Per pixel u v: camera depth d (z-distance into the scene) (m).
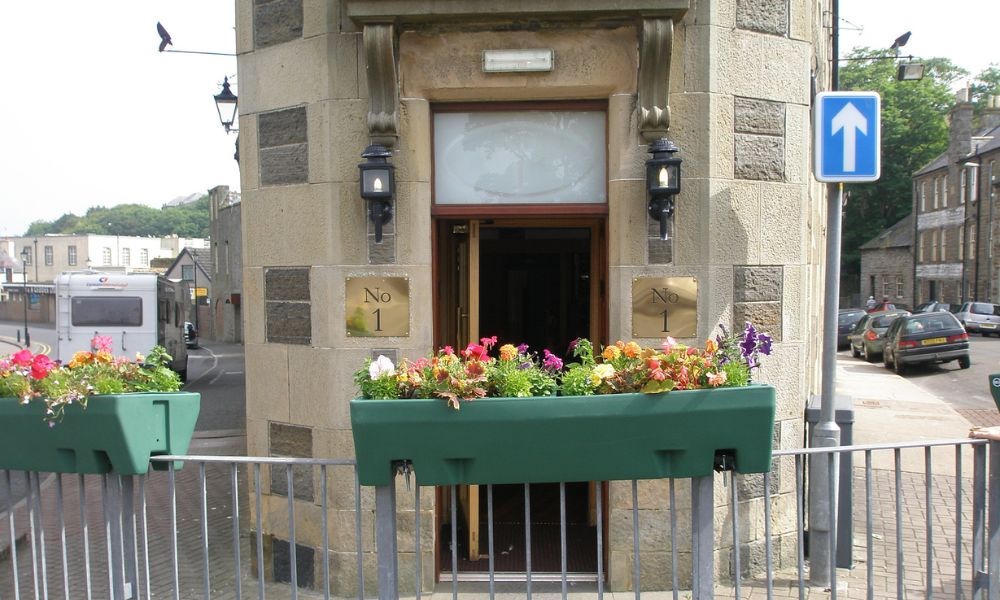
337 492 5.12
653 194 4.82
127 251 87.88
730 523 5.16
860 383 18.47
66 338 19.86
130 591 3.65
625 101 4.92
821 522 4.99
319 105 5.05
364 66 4.97
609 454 3.26
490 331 7.80
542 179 5.24
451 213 5.20
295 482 5.31
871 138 4.54
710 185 4.95
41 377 3.51
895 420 12.60
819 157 4.55
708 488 3.36
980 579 3.86
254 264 5.44
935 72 56.47
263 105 5.33
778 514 5.34
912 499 7.54
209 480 8.96
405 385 3.29
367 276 5.04
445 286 5.57
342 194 5.04
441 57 4.94
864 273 56.31
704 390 3.25
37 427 3.58
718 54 4.95
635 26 4.86
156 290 20.27
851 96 4.53
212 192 47.34
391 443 3.25
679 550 5.03
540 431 3.22
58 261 85.69
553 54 4.90
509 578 5.25
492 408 3.21
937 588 5.14
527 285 7.77
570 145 5.22
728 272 5.04
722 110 4.98
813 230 7.79
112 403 3.45
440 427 3.22
